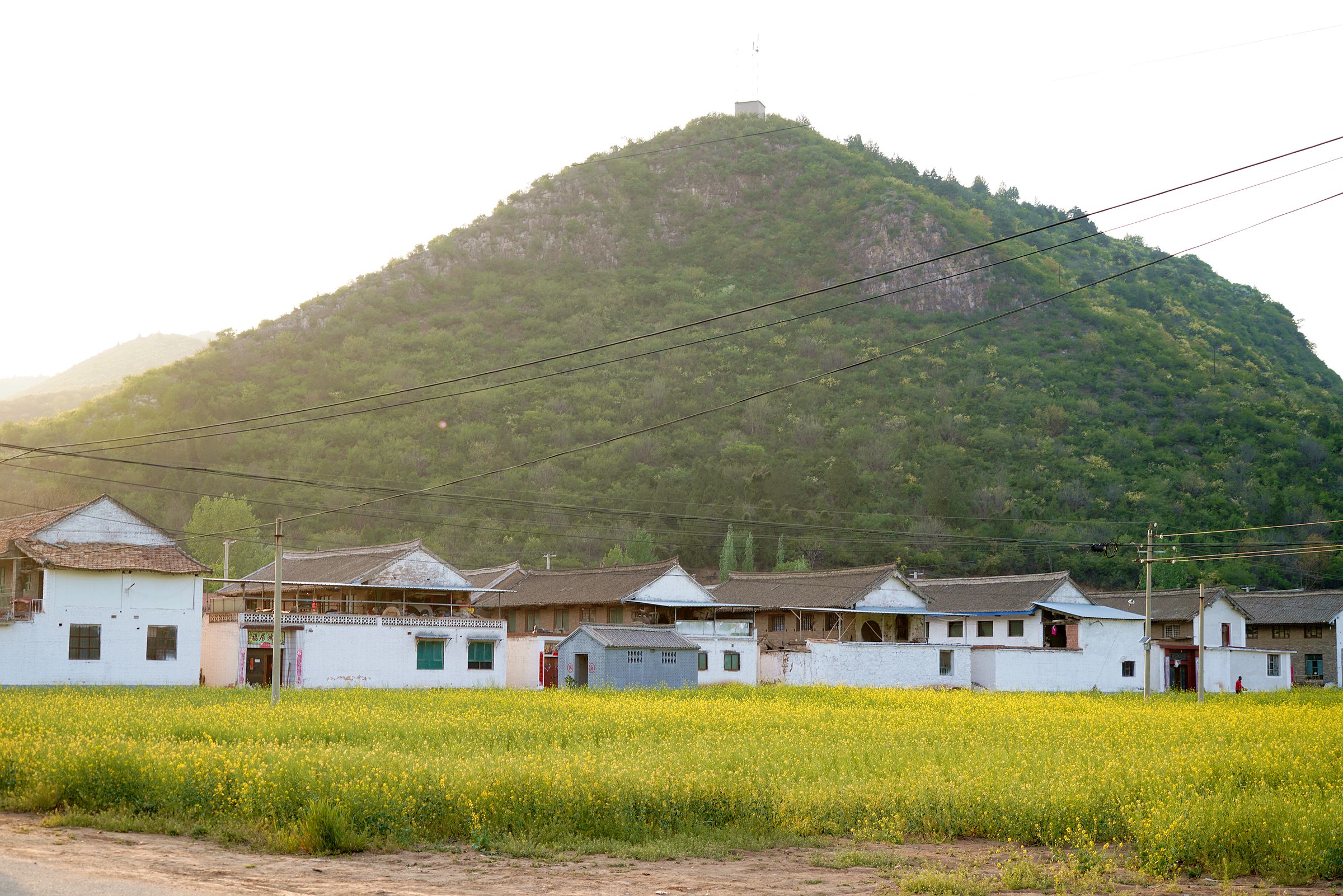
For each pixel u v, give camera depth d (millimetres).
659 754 19844
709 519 115875
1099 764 20062
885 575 65062
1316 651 78312
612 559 100312
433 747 22719
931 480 118312
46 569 45812
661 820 16438
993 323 175000
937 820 16656
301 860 14203
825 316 189250
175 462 118938
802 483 123250
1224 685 70188
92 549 47688
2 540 48719
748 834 15992
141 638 47750
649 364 167375
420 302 198750
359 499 116250
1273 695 56938
